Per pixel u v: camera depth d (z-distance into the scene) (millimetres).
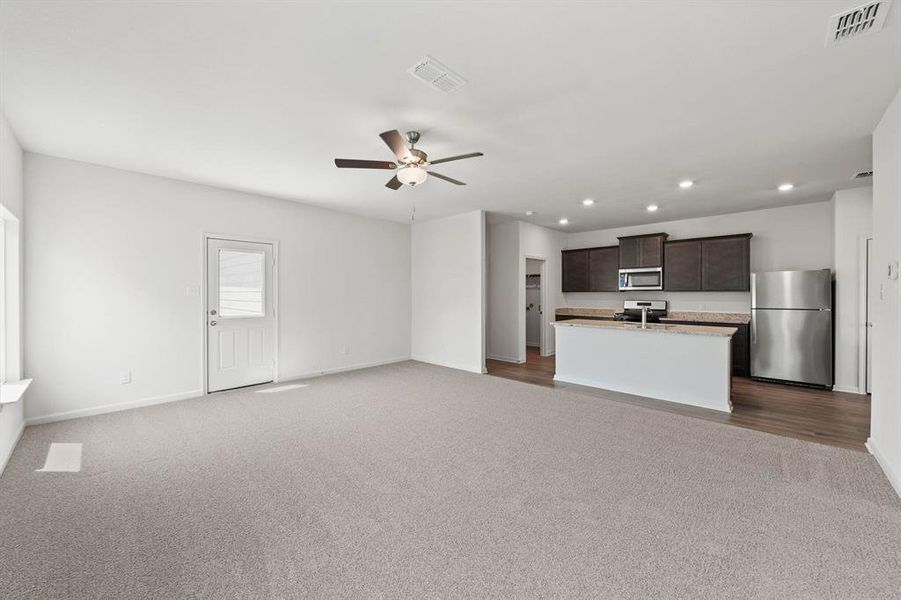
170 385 4234
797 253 5434
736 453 2885
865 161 3648
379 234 6434
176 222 4258
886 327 2590
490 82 2297
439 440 3150
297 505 2191
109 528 1970
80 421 3559
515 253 6754
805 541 1862
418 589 1569
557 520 2045
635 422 3594
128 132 2998
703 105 2580
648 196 4973
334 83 2307
